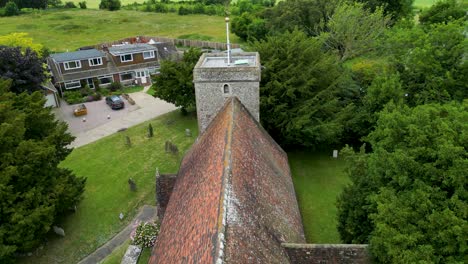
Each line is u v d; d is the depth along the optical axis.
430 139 17.75
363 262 16.34
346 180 32.53
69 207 28.98
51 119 30.19
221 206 13.84
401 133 19.69
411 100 34.22
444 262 14.76
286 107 33.94
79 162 38.75
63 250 26.48
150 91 61.56
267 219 16.77
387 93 32.50
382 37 48.78
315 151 37.59
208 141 22.02
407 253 14.44
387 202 16.83
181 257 14.09
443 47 32.81
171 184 24.08
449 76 31.28
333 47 50.16
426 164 16.69
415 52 33.53
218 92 26.62
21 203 23.38
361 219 20.84
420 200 15.77
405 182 16.73
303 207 28.98
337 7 51.06
